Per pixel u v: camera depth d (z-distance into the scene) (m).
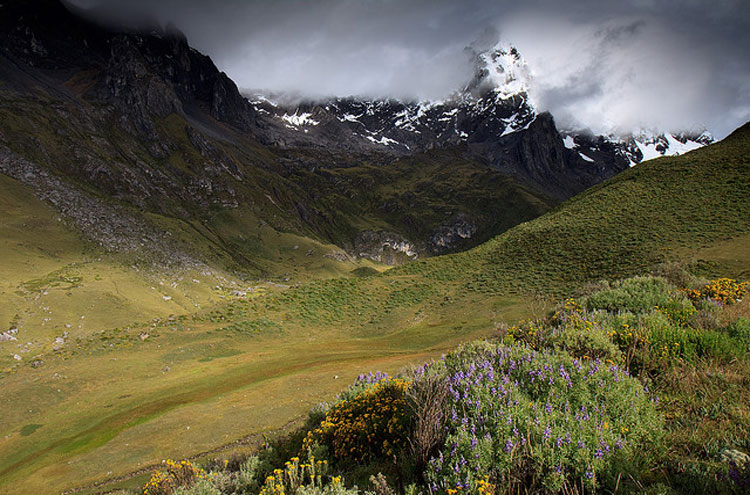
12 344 83.56
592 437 3.96
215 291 176.38
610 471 3.58
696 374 5.40
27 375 33.22
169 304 136.88
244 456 10.25
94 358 36.94
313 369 25.73
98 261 154.75
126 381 32.78
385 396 6.81
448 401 5.00
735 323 7.55
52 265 137.00
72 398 30.20
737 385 4.89
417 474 4.41
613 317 9.76
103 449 19.52
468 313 43.25
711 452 3.65
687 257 36.47
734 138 65.12
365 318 49.06
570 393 4.91
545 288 43.69
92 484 16.56
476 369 5.75
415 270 62.75
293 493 5.17
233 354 38.94
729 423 4.07
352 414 6.95
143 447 18.72
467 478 3.68
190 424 19.95
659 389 5.34
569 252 50.88
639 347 7.03
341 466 5.98
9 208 166.88
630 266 40.00
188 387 28.83
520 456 3.80
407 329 43.41
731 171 53.28
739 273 29.53
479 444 4.00
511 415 4.36
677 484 3.34
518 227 72.62
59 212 181.88
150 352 38.56
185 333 42.94
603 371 5.29
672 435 4.10
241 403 21.27
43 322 96.12
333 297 53.56
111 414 25.97
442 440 4.46
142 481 15.78
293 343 42.69
